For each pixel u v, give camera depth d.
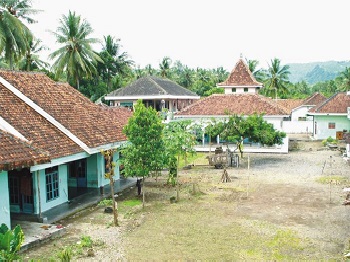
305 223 13.88
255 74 64.94
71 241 12.42
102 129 19.66
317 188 19.39
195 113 35.72
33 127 15.70
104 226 13.97
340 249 11.45
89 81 50.47
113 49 53.41
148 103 44.81
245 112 34.62
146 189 19.95
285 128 51.44
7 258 8.40
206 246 11.84
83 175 19.66
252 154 32.12
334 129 40.91
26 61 40.25
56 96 19.44
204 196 18.16
